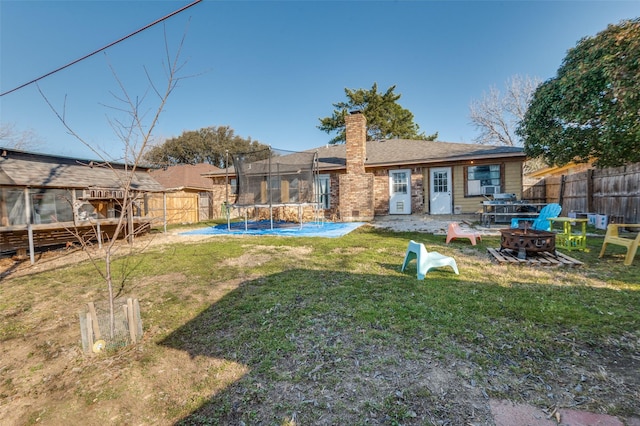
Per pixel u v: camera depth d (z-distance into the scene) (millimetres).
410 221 10953
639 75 5355
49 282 4836
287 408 1845
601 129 6605
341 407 1827
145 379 2229
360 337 2639
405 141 15836
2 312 3635
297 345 2559
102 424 1822
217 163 35875
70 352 2678
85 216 8789
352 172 12484
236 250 6789
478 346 2430
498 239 7383
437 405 1805
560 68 7637
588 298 3361
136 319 2775
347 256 5824
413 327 2775
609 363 2176
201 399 1979
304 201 9984
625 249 5801
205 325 3037
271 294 3809
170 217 16344
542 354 2301
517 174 11602
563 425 1624
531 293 3564
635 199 7688
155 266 5566
